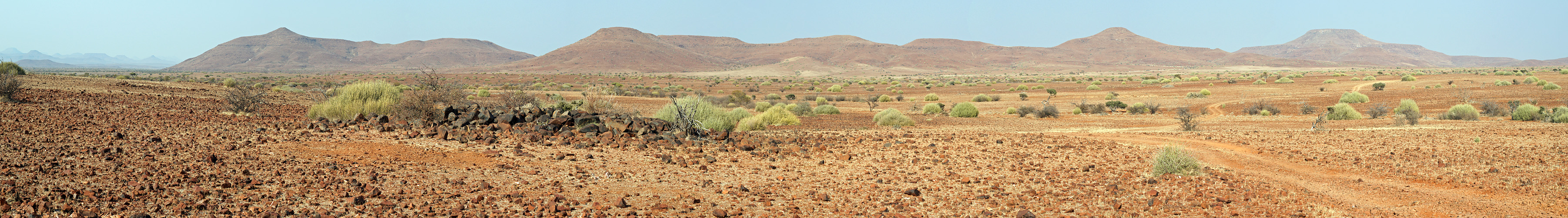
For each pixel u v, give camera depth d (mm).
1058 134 19484
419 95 14938
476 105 17391
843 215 6668
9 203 5824
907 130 21188
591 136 12797
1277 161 12227
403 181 7738
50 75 31781
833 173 9703
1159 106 44906
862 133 18547
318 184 7316
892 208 7031
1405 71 186625
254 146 10078
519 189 7641
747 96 66188
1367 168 10750
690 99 18359
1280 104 46375
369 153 9969
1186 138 17750
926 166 10477
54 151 8750
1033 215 6434
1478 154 12359
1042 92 73375
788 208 6926
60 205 5863
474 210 6387
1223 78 124500
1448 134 17250
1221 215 6766
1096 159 11891
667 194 7660
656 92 72250
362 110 15969
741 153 11570
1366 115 34000
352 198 6656
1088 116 34000
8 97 17172
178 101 21984
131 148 9367
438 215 6094
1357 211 7086
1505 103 40781
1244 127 23891
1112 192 8031
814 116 35469
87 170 7535
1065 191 8164
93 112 15820
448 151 10438
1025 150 13328
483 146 11156
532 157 10133
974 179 9102
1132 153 12969
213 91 31406
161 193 6492
